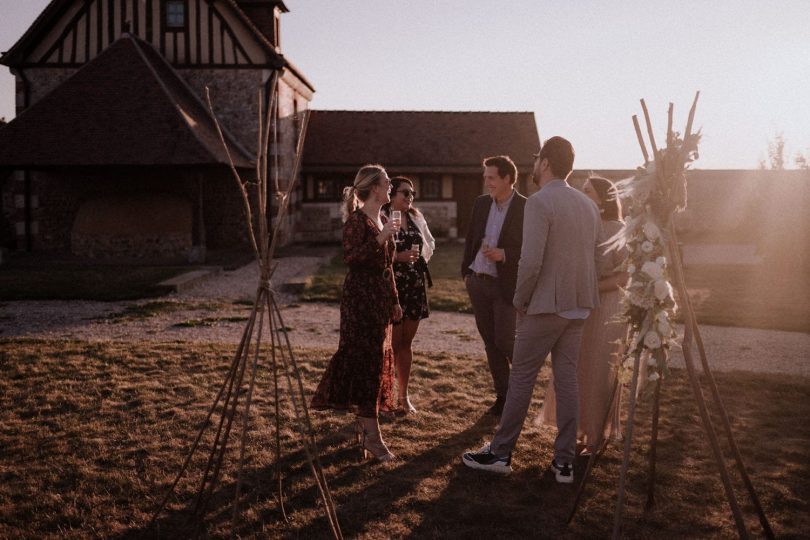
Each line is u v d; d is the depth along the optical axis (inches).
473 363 267.9
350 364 162.6
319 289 475.2
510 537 129.9
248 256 699.4
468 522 136.0
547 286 149.3
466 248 207.8
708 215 1035.3
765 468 162.6
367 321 161.9
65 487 149.8
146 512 139.3
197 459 166.1
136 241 701.9
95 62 673.0
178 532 131.5
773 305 423.8
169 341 306.3
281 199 139.0
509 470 159.0
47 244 753.6
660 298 130.6
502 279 192.5
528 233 146.6
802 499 145.8
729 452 172.4
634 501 146.1
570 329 154.0
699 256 754.8
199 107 759.7
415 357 276.4
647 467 163.9
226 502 144.0
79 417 196.1
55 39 764.0
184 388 225.1
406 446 176.9
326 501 131.0
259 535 129.6
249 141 781.9
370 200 164.7
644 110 131.0
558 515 139.3
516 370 156.2
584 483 135.0
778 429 190.1
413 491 149.8
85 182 741.9
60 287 462.6
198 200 628.4
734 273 599.5
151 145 615.2
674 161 130.8
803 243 602.5
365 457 169.0
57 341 298.2
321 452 172.1
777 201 622.5
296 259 699.4
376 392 164.4
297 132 927.0
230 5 765.9
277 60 776.3
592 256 153.6
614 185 141.1
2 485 150.0
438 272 605.6
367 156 995.9
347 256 159.3
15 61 759.7
